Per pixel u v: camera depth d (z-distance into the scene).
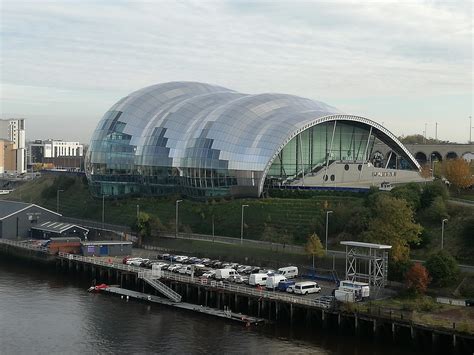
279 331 83.38
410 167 171.50
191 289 98.31
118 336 81.62
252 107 161.25
